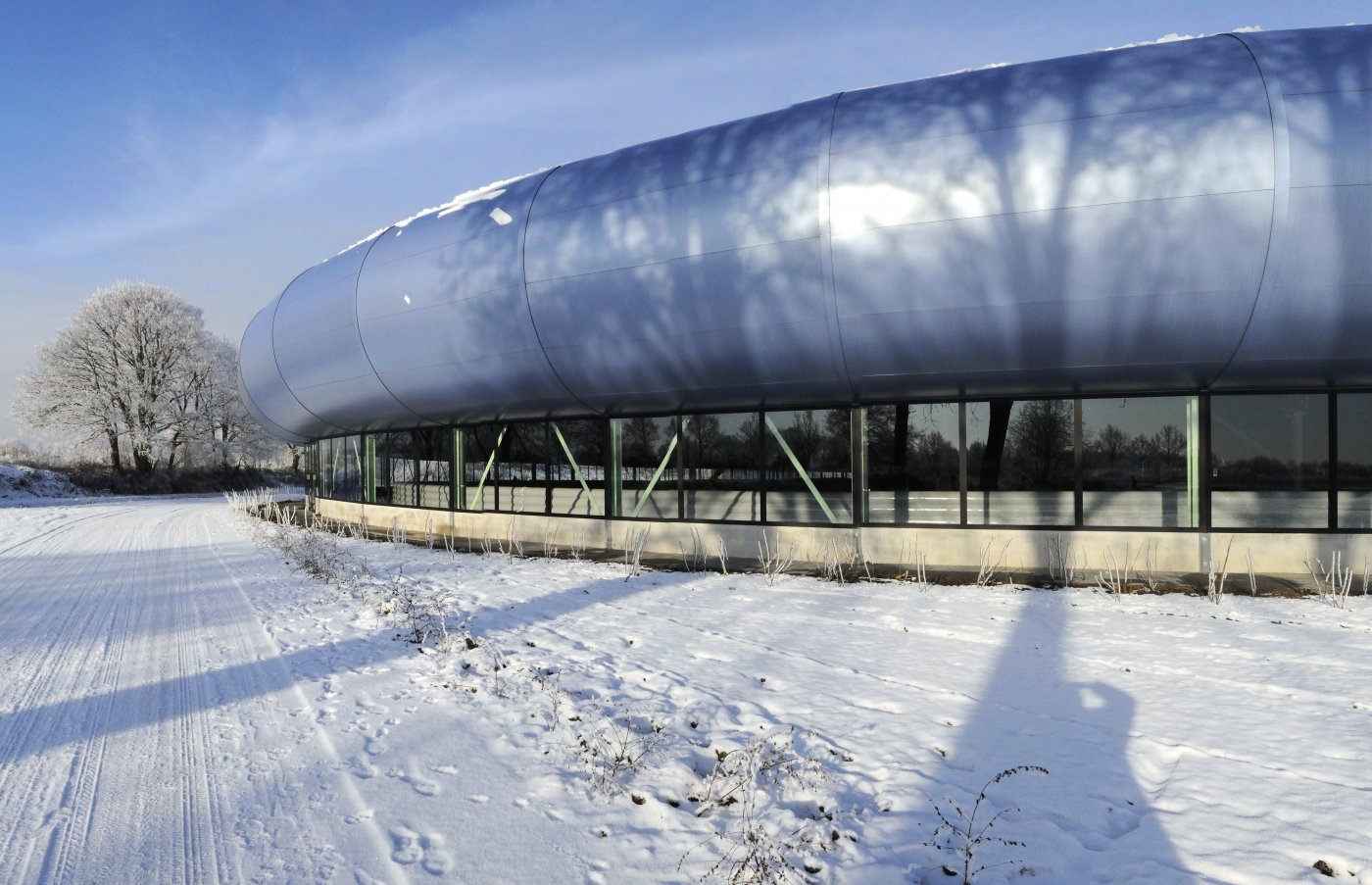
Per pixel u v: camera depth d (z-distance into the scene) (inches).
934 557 455.5
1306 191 334.6
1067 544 433.4
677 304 446.6
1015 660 262.5
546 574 466.0
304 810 161.0
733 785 168.7
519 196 519.5
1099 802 159.5
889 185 383.9
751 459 515.8
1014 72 386.3
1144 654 266.4
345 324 644.7
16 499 1552.7
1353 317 353.4
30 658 290.7
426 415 669.3
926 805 158.4
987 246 372.5
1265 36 362.0
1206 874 132.5
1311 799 158.4
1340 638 283.9
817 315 414.6
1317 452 419.5
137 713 225.0
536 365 523.5
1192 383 414.6
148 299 1995.6
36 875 137.5
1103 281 364.2
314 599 404.8
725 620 333.1
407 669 266.7
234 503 1194.0
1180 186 345.7
